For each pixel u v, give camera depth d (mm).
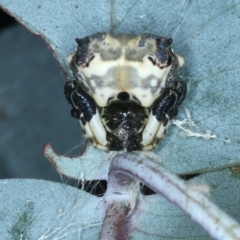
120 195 127
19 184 129
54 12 132
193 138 130
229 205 127
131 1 131
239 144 129
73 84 130
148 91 128
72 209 129
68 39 132
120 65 127
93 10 132
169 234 127
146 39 127
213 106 130
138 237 127
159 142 130
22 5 132
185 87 129
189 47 130
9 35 183
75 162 130
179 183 114
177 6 131
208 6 130
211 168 129
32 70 181
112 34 131
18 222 129
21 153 177
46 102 180
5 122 179
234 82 130
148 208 128
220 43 130
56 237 129
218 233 110
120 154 121
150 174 116
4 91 180
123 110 129
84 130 130
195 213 111
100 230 127
